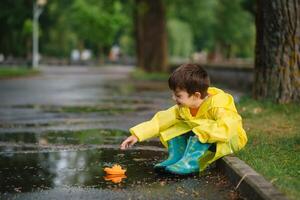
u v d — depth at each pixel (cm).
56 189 566
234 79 2480
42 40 7638
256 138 776
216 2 5247
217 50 6681
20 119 1211
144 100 1736
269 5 1094
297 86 1075
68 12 7225
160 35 3775
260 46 1121
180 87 631
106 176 620
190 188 563
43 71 5153
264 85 1111
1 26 7144
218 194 540
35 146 827
